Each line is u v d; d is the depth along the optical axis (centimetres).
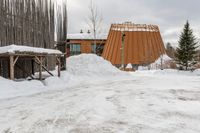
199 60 2848
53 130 459
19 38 1340
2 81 1006
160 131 437
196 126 467
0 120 541
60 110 632
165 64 3694
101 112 601
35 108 663
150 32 5175
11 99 823
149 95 855
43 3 1619
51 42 1722
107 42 4647
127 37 4972
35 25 1508
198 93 899
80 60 2173
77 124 496
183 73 2386
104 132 438
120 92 951
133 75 2141
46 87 1155
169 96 828
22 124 505
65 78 1514
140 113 582
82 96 862
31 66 1516
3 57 1185
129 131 440
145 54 4728
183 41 2686
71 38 3984
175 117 538
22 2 1373
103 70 2025
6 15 1242
